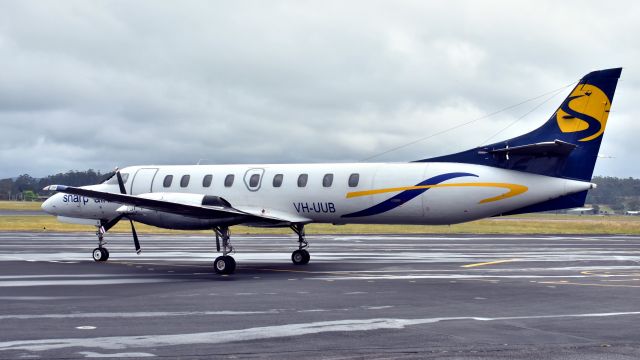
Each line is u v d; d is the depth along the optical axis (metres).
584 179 21.95
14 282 18.36
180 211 22.03
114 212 26.75
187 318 12.41
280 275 20.66
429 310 13.48
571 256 29.06
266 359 9.22
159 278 19.72
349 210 24.08
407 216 23.52
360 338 10.63
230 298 15.18
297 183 24.81
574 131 22.14
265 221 23.48
